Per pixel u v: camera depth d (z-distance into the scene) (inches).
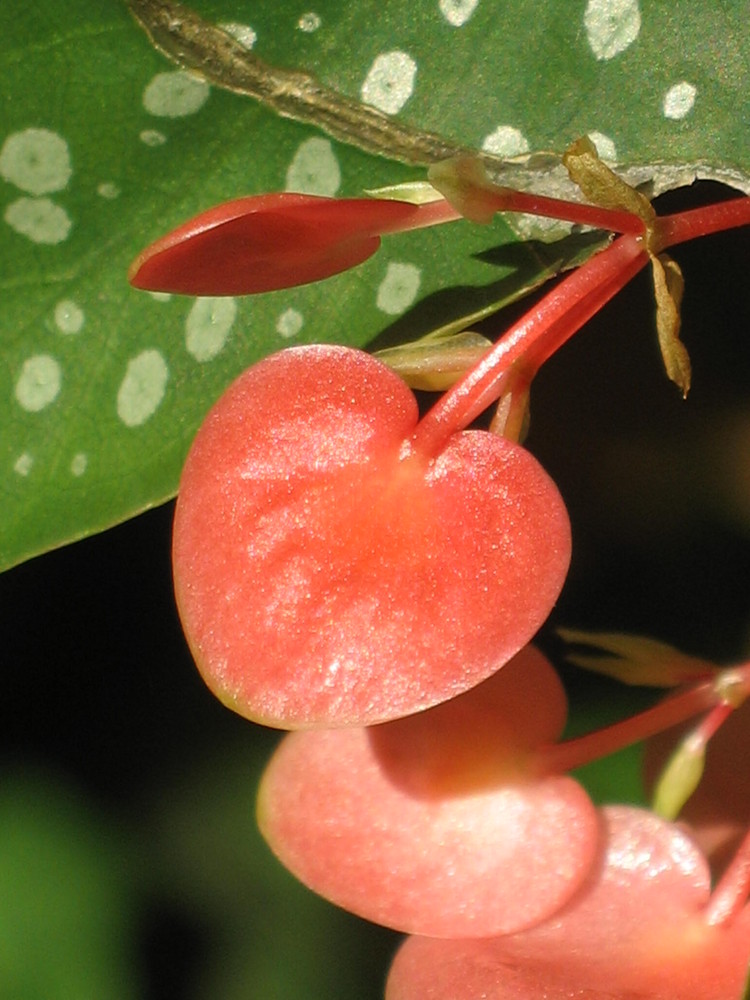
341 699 8.1
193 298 9.3
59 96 9.2
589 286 8.5
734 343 11.4
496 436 8.4
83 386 9.3
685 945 8.8
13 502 9.3
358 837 8.8
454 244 9.2
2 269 9.3
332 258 8.6
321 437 8.3
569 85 9.2
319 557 8.2
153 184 9.3
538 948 8.8
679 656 9.0
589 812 8.8
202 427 8.4
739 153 9.1
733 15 9.1
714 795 9.2
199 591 8.2
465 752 8.8
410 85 9.2
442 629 8.2
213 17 9.2
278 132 9.3
